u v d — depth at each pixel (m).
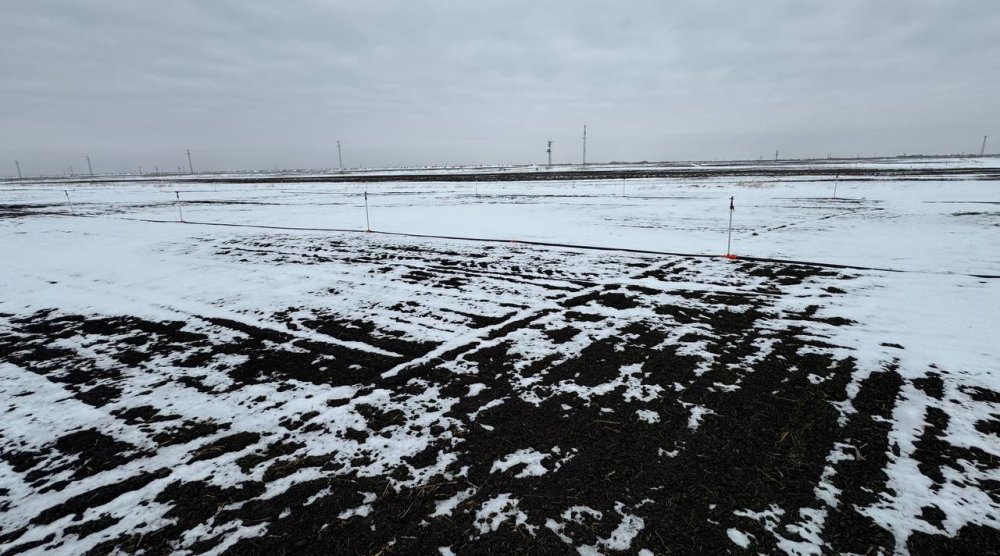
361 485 3.03
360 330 6.12
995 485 2.92
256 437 3.64
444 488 2.98
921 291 7.48
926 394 4.11
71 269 10.21
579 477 3.06
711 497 2.85
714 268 9.50
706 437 3.51
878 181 35.41
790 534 2.55
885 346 5.24
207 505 2.88
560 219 18.25
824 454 3.27
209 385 4.59
